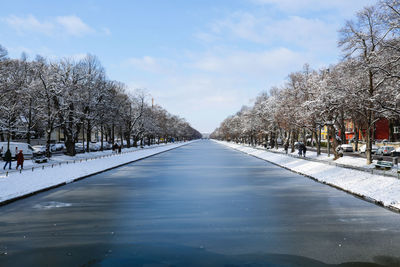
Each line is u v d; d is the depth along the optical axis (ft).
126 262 23.90
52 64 126.31
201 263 23.66
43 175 69.36
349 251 26.35
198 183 66.23
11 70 116.57
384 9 63.41
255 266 23.13
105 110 150.82
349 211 40.83
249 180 71.26
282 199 48.78
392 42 62.59
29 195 51.39
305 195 52.34
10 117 120.88
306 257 24.95
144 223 34.83
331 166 80.28
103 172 89.51
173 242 28.48
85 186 62.49
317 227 33.45
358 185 56.65
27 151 123.13
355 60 75.05
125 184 65.05
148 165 112.78
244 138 371.97
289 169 94.99
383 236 30.40
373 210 41.45
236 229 32.60
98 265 23.40
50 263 23.81
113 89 174.91
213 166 107.65
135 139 261.44
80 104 133.80
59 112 123.24
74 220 36.17
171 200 47.88
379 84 77.05
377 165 75.61
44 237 30.01
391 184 50.93
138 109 248.32
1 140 161.58
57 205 44.50
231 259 24.48
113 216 37.99
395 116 101.30
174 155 176.86
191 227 33.27
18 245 27.86
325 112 106.22
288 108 143.84
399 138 185.68
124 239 29.35
